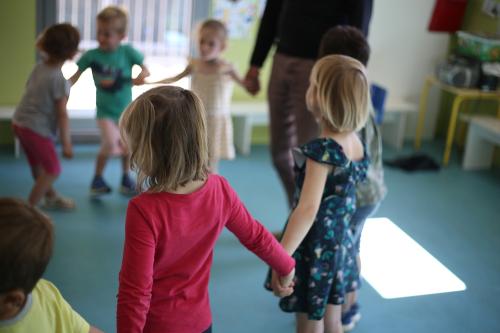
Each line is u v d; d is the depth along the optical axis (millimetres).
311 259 2082
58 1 4617
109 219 3631
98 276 3041
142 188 1548
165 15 4887
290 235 1929
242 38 4988
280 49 3309
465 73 4875
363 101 2029
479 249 3641
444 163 5078
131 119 1508
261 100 5215
